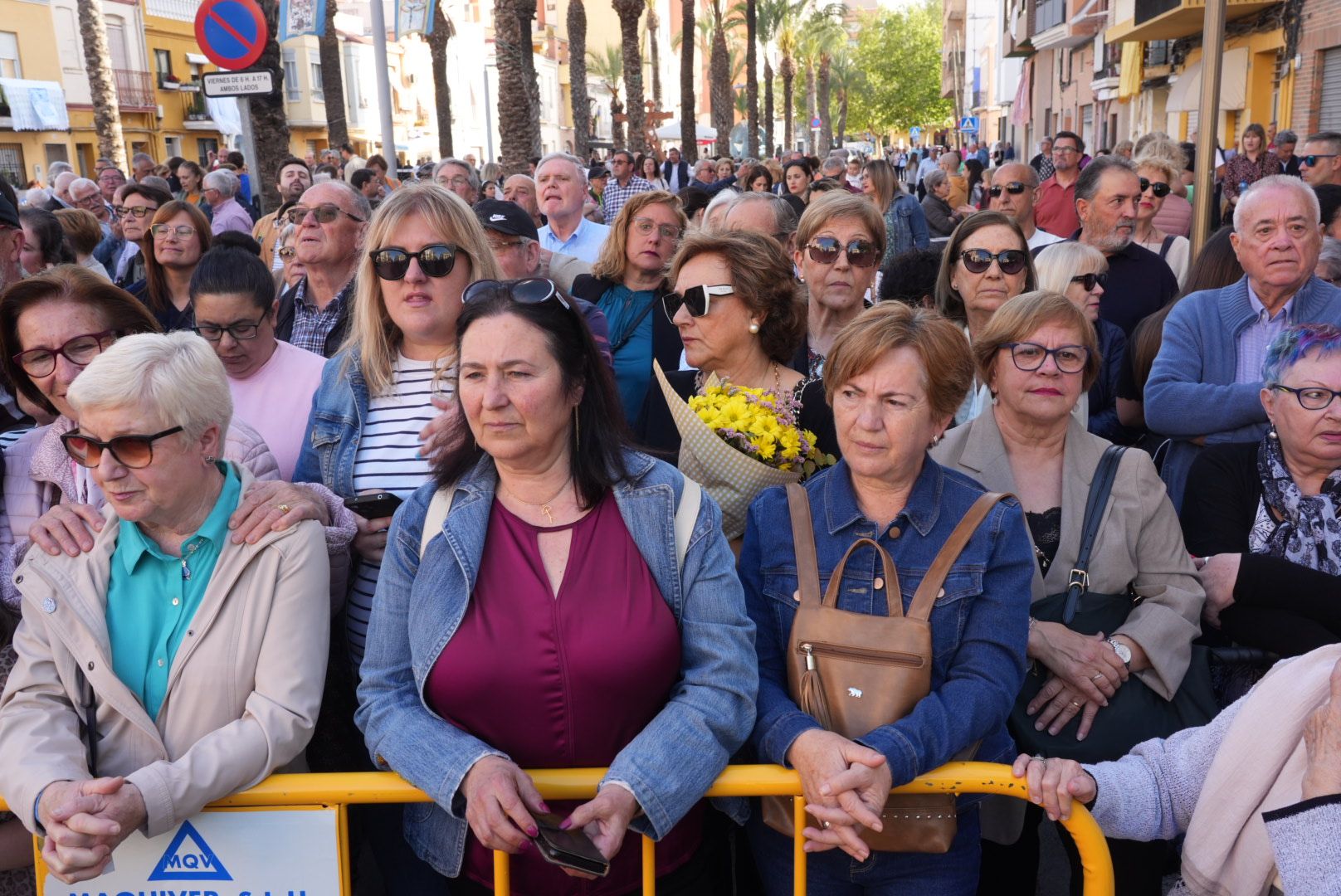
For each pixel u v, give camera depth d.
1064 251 4.68
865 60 83.62
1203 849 2.19
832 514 2.43
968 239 4.40
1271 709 2.12
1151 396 3.96
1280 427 2.98
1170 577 2.89
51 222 6.09
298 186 11.12
